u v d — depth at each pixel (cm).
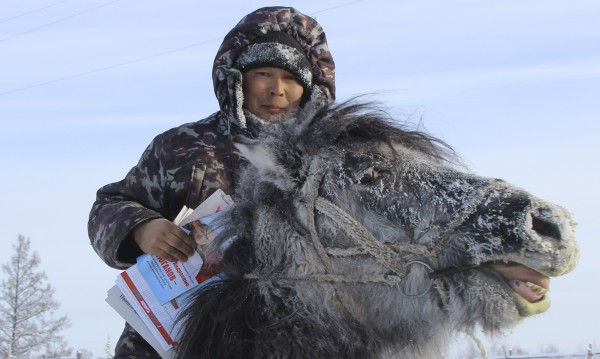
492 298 268
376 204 282
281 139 301
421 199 278
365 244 281
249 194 308
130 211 344
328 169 290
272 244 293
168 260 322
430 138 304
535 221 260
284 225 292
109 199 373
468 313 273
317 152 294
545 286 265
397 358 289
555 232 255
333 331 284
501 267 268
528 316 270
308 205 289
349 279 284
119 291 331
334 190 288
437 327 284
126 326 365
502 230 261
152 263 326
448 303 275
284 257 291
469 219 269
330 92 422
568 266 255
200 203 367
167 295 320
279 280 290
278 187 297
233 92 385
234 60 397
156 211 376
